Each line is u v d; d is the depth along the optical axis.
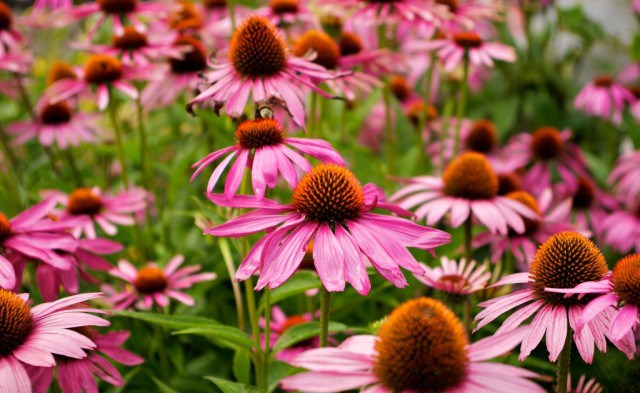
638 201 0.84
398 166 0.94
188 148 0.84
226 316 0.74
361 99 1.10
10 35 0.91
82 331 0.62
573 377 0.62
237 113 0.63
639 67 1.18
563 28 1.29
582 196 0.87
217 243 0.75
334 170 0.57
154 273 0.70
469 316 0.65
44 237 0.64
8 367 0.53
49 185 0.84
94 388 0.59
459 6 0.94
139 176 0.93
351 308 0.72
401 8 0.83
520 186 0.83
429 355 0.48
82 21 1.19
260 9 0.86
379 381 0.49
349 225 0.55
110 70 0.79
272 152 0.58
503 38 1.24
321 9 0.84
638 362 0.62
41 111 0.92
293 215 0.56
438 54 0.87
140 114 0.81
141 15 0.87
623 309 0.52
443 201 0.72
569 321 0.54
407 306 0.50
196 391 0.69
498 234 0.74
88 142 0.95
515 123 1.28
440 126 1.03
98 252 0.69
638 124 0.96
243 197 0.57
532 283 0.56
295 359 0.49
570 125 1.21
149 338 0.72
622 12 1.46
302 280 0.64
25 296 0.56
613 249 0.83
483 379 0.48
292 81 0.65
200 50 0.85
